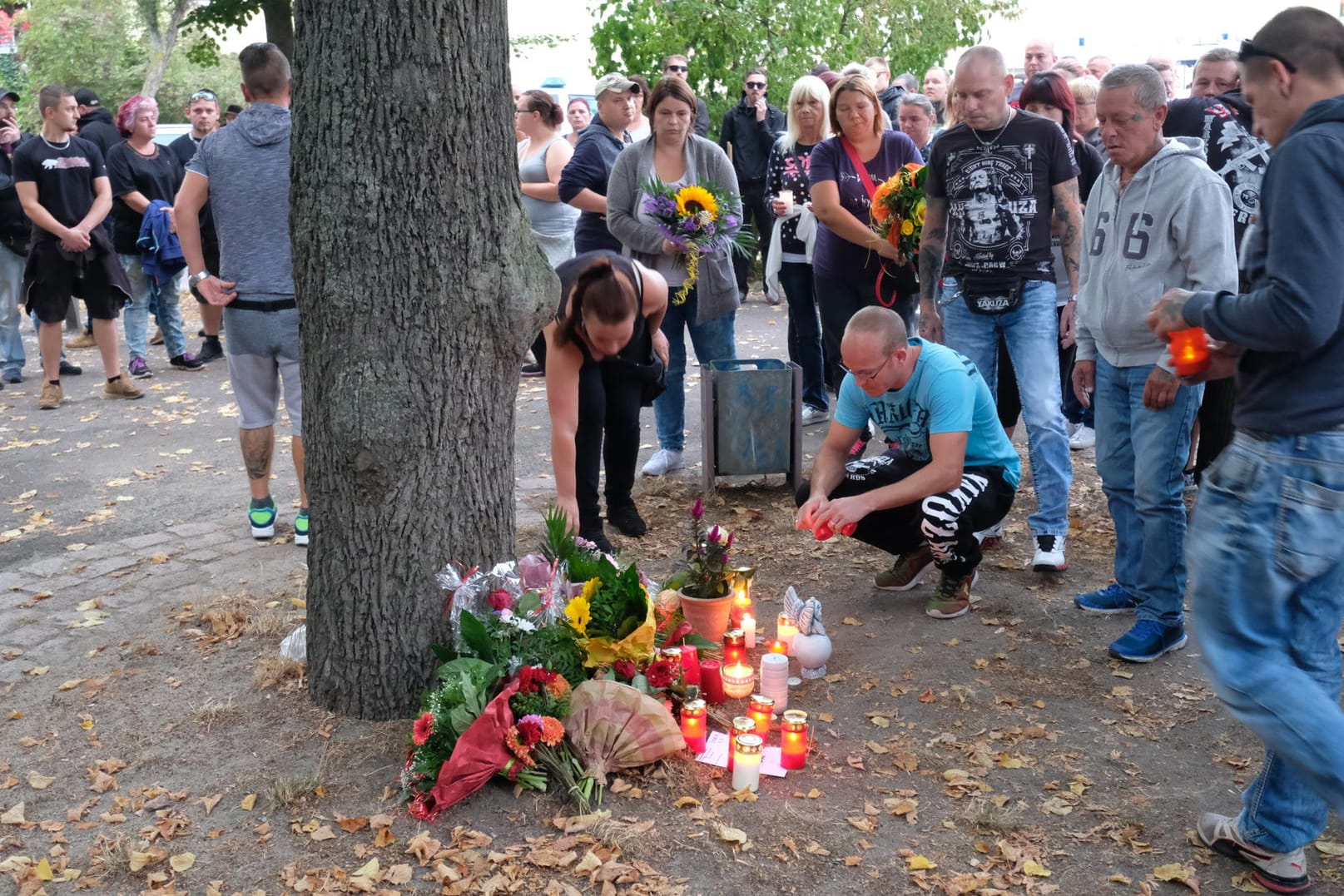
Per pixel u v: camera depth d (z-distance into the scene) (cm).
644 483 661
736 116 1112
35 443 800
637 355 541
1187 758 364
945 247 545
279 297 542
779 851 317
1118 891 301
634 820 331
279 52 539
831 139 664
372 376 366
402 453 370
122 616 495
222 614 482
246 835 329
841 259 669
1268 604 262
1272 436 261
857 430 473
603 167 726
